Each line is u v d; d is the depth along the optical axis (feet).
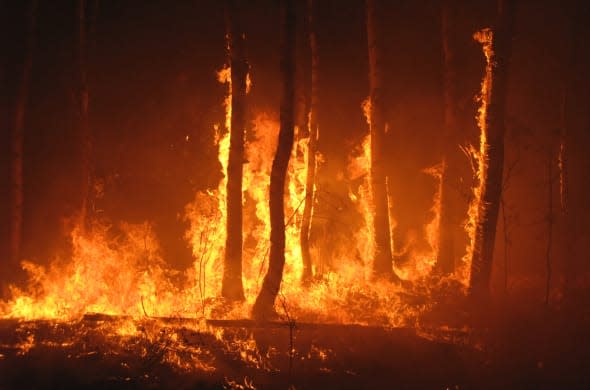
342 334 32.32
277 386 27.45
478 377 28.37
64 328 32.76
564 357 29.63
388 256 44.70
